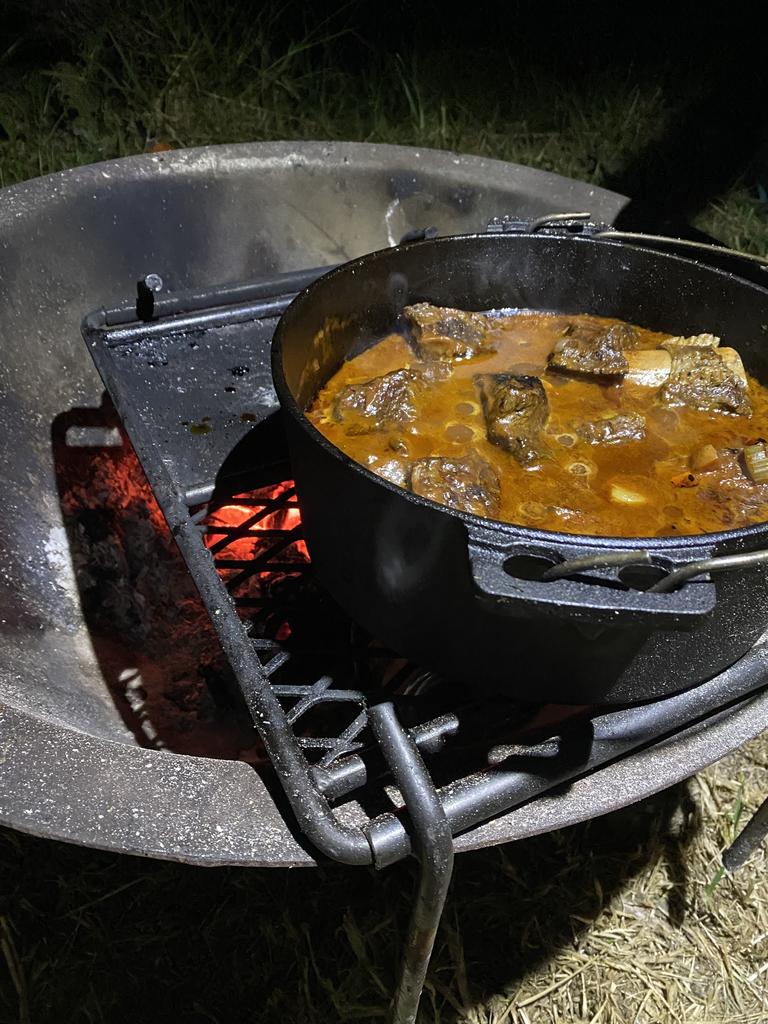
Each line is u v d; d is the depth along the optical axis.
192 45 1.47
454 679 0.50
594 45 1.80
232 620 0.48
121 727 0.67
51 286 0.80
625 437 0.59
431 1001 0.64
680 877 0.72
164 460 0.59
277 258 0.92
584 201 0.90
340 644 0.58
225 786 0.44
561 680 0.46
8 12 1.38
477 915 0.68
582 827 0.74
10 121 1.32
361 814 0.45
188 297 0.69
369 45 1.63
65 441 0.80
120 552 0.78
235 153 0.88
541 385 0.60
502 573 0.38
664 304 0.67
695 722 0.51
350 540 0.47
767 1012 0.66
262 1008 0.62
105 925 0.64
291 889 0.67
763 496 0.55
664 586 0.38
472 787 0.43
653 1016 0.65
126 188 0.83
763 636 0.53
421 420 0.60
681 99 1.72
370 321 0.66
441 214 0.93
